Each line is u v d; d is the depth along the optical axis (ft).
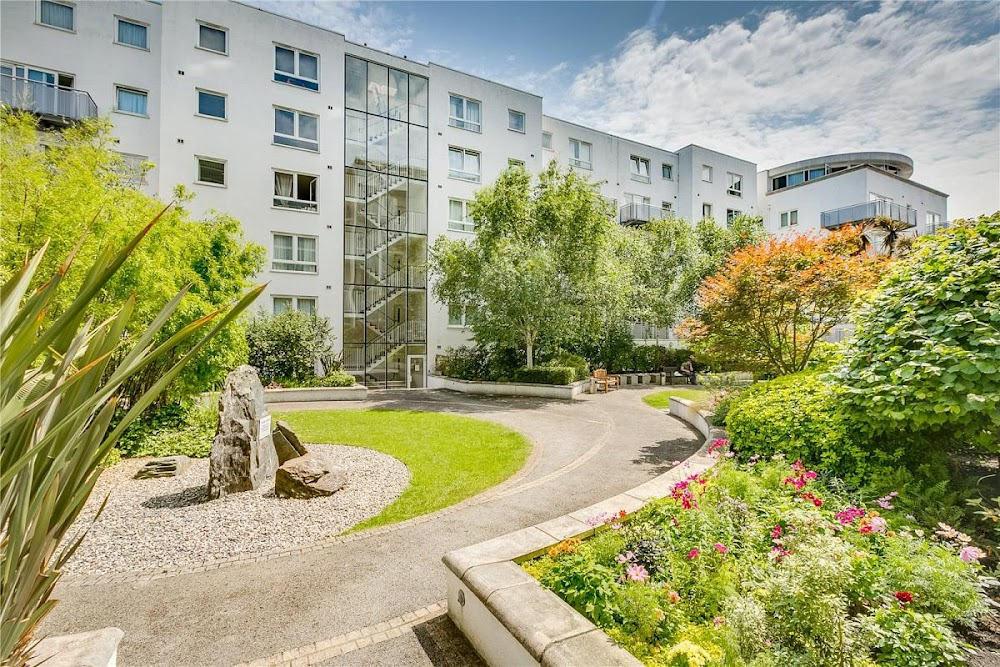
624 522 12.94
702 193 104.47
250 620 11.28
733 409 21.07
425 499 19.76
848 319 22.61
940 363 13.10
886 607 8.43
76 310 4.62
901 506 12.61
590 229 57.36
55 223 23.00
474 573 10.20
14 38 49.83
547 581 9.99
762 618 7.76
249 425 21.94
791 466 15.98
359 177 67.67
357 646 10.27
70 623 11.18
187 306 31.04
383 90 69.36
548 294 54.13
